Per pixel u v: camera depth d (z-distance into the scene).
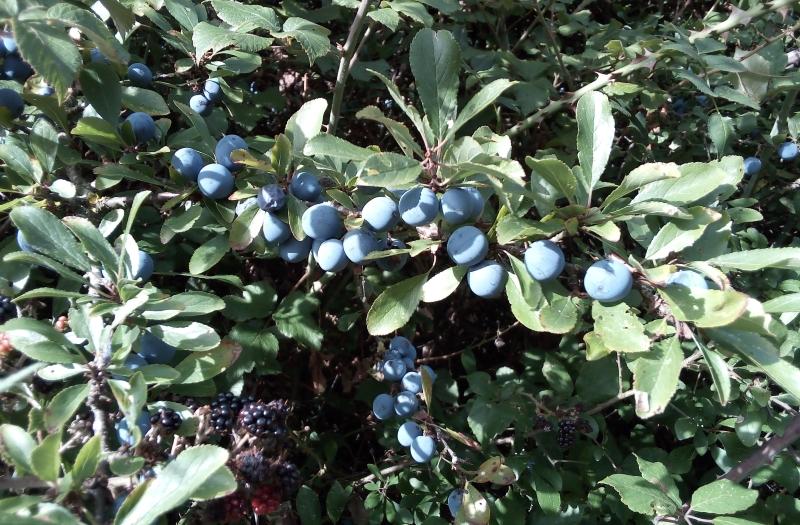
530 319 0.19
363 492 0.33
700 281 0.18
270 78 0.41
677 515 0.24
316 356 0.34
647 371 0.18
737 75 0.33
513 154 0.40
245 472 0.20
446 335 0.41
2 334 0.19
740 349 0.18
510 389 0.30
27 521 0.13
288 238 0.23
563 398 0.30
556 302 0.19
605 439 0.31
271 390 0.36
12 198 0.25
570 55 0.42
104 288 0.20
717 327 0.18
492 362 0.42
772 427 0.27
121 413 0.19
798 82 0.32
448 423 0.32
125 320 0.19
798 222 0.40
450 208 0.19
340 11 0.37
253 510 0.23
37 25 0.18
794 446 0.29
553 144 0.38
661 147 0.42
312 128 0.23
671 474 0.30
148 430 0.19
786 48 0.41
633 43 0.37
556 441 0.31
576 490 0.30
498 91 0.19
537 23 0.44
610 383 0.30
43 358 0.17
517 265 0.19
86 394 0.17
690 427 0.29
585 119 0.20
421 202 0.19
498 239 0.18
